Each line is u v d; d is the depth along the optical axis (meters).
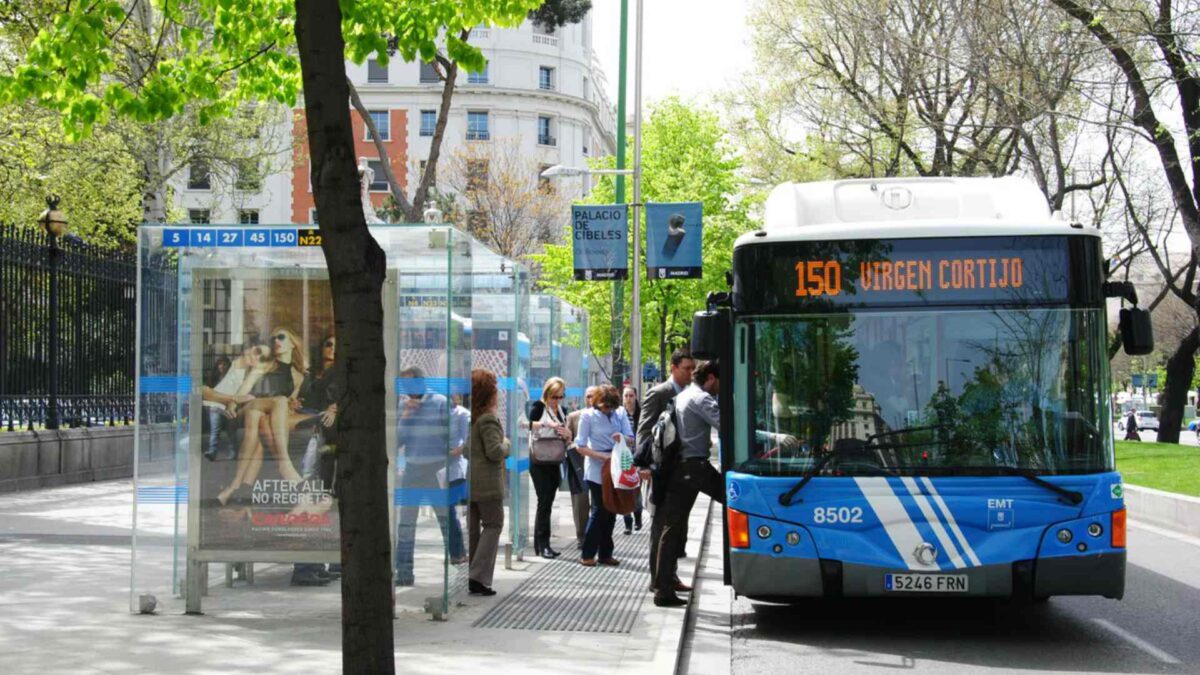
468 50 10.41
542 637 9.12
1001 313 9.66
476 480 11.26
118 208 33.62
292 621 9.64
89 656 8.12
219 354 9.99
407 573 10.02
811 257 9.86
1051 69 21.83
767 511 9.60
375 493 5.41
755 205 40.34
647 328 37.56
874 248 9.80
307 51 5.45
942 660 8.97
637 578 12.60
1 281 20.28
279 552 9.89
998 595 9.33
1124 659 8.99
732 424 9.94
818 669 8.66
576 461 15.45
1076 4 19.27
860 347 9.73
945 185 10.62
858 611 11.33
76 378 22.83
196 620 9.64
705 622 10.71
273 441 9.95
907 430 9.57
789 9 35.78
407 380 10.06
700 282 36.62
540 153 77.19
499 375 13.65
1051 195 31.64
